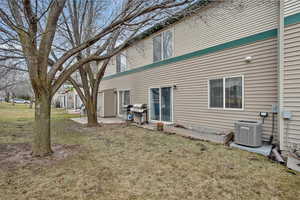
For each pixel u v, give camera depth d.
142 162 3.94
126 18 4.47
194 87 7.13
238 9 5.28
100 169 3.56
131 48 10.89
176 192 2.71
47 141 4.40
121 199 2.53
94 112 8.97
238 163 3.83
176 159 4.11
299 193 2.67
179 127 7.50
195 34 7.05
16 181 3.04
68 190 2.77
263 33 5.06
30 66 4.00
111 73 13.72
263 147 4.65
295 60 4.02
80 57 7.88
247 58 5.38
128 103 11.52
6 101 42.78
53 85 4.55
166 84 8.45
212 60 6.45
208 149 4.88
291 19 4.07
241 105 5.58
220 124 6.20
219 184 2.94
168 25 8.10
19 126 8.91
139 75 10.34
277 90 4.75
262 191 2.73
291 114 4.08
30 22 3.89
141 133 7.19
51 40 4.25
